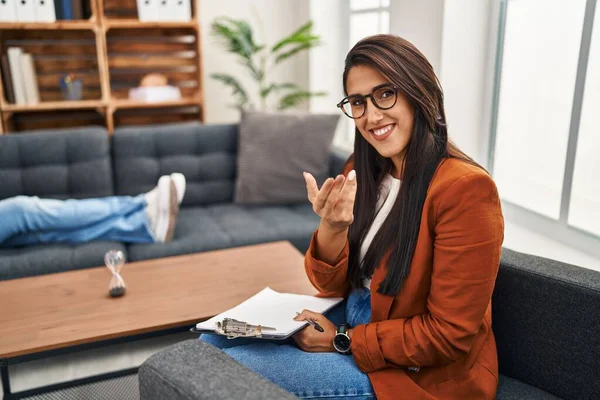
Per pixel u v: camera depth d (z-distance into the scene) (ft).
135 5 12.26
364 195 4.62
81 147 9.34
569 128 6.36
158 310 5.76
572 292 4.16
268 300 5.04
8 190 8.98
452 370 4.01
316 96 12.68
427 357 3.86
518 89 7.25
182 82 12.95
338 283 4.74
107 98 11.58
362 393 3.93
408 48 3.86
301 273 6.69
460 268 3.70
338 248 4.50
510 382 4.52
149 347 7.54
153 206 8.41
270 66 13.70
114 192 9.78
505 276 4.54
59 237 8.31
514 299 4.50
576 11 6.29
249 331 4.28
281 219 9.30
